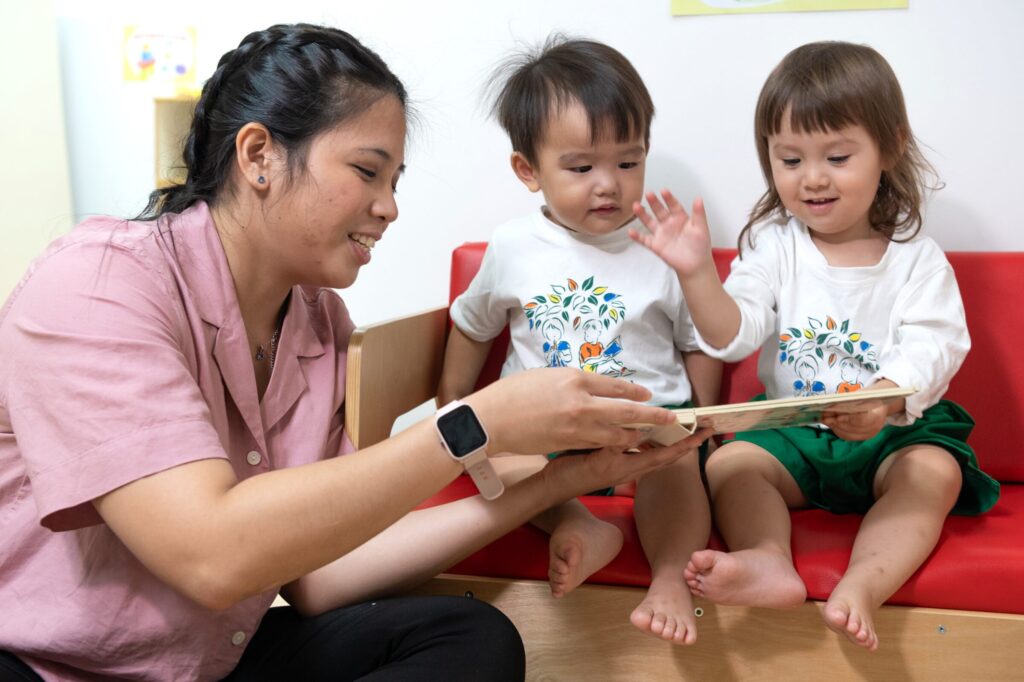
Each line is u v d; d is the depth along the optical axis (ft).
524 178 4.25
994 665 3.05
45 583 2.55
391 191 2.90
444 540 3.19
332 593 3.12
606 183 3.88
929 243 4.06
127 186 5.45
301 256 2.82
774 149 3.97
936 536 3.21
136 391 2.31
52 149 5.36
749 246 4.28
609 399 2.70
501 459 4.01
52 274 2.48
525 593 3.37
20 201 5.39
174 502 2.23
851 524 3.54
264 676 2.96
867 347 3.99
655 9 4.74
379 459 2.43
